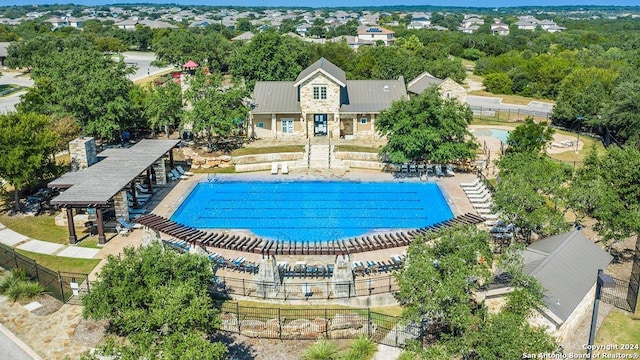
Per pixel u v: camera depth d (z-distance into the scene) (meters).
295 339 24.27
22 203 41.78
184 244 33.06
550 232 31.11
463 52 150.12
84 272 30.67
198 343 18.80
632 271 28.69
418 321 21.47
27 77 111.06
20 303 27.42
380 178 47.62
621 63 105.81
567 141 59.19
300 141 56.28
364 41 180.50
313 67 58.50
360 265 30.05
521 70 97.75
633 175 32.75
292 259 31.80
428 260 21.69
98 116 53.56
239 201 42.69
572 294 24.30
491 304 23.67
